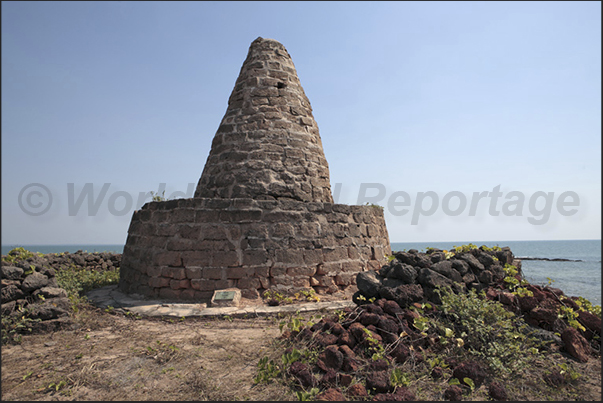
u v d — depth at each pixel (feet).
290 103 36.09
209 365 16.34
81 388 14.24
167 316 23.99
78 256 46.60
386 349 16.11
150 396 13.58
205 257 28.35
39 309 21.07
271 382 14.57
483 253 24.44
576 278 86.33
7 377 14.98
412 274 21.43
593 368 16.88
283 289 28.30
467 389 14.33
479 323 17.42
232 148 33.99
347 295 29.94
